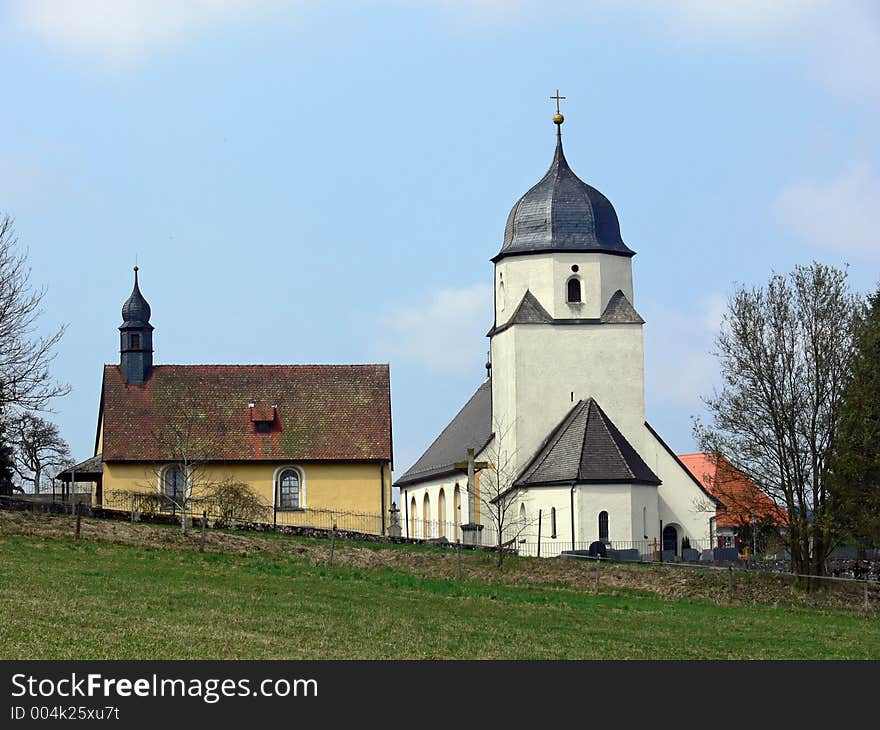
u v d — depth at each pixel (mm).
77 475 89812
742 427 65125
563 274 91438
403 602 48906
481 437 95750
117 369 93625
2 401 74312
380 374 95062
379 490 89812
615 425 90062
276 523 87375
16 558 52656
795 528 64438
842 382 64188
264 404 91875
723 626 47844
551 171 94188
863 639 46000
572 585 60594
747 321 65062
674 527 87938
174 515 73500
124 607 41000
